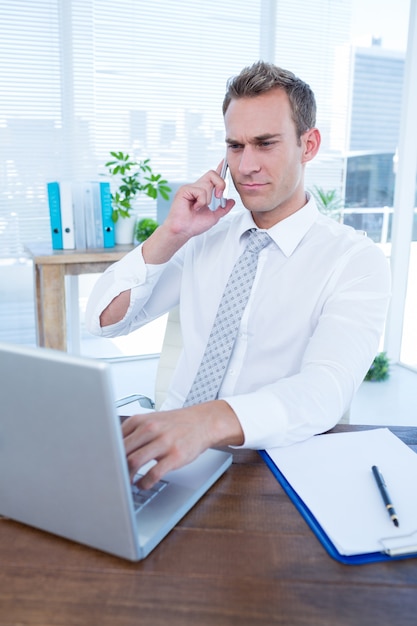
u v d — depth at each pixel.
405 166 3.30
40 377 0.57
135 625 0.55
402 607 0.58
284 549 0.67
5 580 0.61
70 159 3.12
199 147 3.38
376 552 0.66
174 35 3.18
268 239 1.31
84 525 0.64
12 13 2.84
